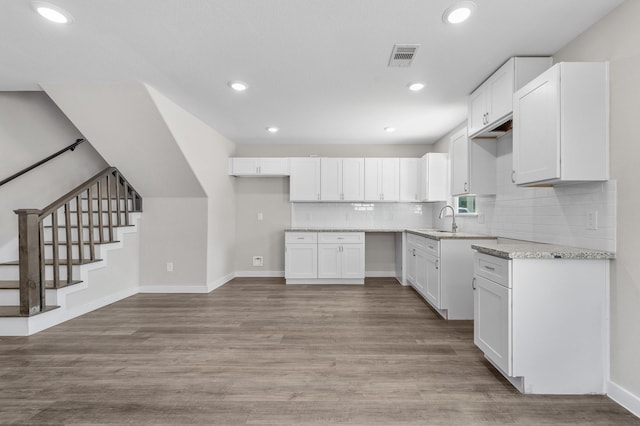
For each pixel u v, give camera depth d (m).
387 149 5.43
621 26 1.79
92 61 2.52
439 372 2.17
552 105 1.90
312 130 4.54
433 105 3.48
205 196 4.41
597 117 1.87
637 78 1.70
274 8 1.86
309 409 1.76
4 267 3.35
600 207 1.93
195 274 4.43
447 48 2.30
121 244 4.02
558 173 1.87
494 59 2.46
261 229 5.50
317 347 2.58
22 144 3.74
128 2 1.80
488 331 2.16
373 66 2.58
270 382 2.04
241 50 2.35
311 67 2.61
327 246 4.95
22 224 2.80
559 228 2.30
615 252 1.83
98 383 2.02
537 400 1.84
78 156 4.25
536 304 1.88
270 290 4.54
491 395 1.89
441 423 1.65
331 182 5.12
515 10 1.86
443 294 3.25
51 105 3.98
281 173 5.14
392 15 1.92
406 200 5.10
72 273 3.34
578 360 1.88
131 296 4.20
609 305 1.87
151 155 3.76
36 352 2.46
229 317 3.33
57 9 1.86
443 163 4.65
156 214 4.43
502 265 1.96
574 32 2.09
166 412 1.73
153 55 2.43
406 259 4.82
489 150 3.20
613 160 1.84
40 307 2.94
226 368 2.22
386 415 1.71
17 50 2.35
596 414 1.71
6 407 1.76
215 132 4.60
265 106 3.55
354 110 3.65
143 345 2.61
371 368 2.22
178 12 1.89
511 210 2.95
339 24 2.02
